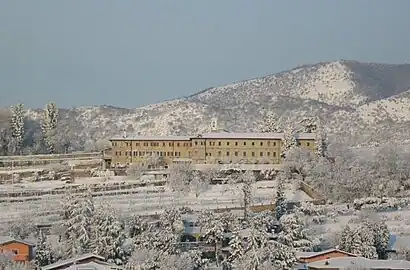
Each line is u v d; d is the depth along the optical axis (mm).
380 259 131500
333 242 142000
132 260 113125
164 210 164875
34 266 119375
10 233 149375
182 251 130625
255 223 137750
